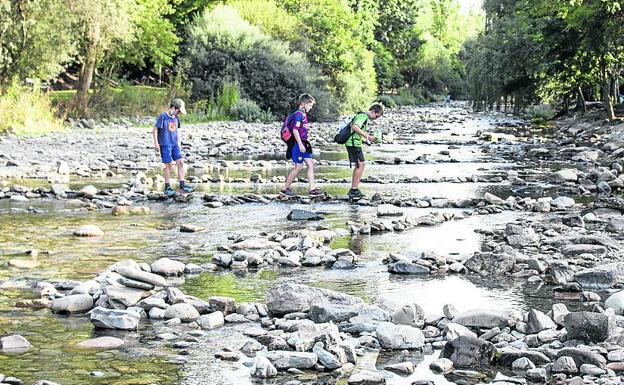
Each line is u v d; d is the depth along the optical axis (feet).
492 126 151.12
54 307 23.90
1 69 106.42
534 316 21.65
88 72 125.29
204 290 26.81
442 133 131.75
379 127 151.23
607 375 17.94
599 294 26.50
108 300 24.06
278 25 181.47
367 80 216.13
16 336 20.48
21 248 33.86
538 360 19.10
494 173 67.26
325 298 24.22
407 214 42.14
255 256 31.19
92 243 35.29
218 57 159.43
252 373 18.30
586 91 173.06
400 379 18.12
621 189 55.72
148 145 91.66
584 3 107.65
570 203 47.19
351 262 31.09
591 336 20.29
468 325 22.11
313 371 18.78
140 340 21.03
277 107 162.40
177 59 169.48
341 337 21.21
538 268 29.60
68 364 18.90
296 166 51.52
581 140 103.45
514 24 140.97
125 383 17.58
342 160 81.82
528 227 37.68
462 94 384.68
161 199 50.75
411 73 361.92
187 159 79.77
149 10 152.05
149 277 26.43
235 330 22.16
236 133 118.93
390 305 24.04
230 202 49.32
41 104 110.32
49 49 107.86
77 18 116.37
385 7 347.56
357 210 46.60
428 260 31.07
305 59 174.50
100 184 58.03
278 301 23.89
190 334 21.62
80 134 103.96
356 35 235.40
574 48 129.70
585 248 32.27
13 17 105.29
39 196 50.83
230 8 169.17
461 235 37.78
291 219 42.78
